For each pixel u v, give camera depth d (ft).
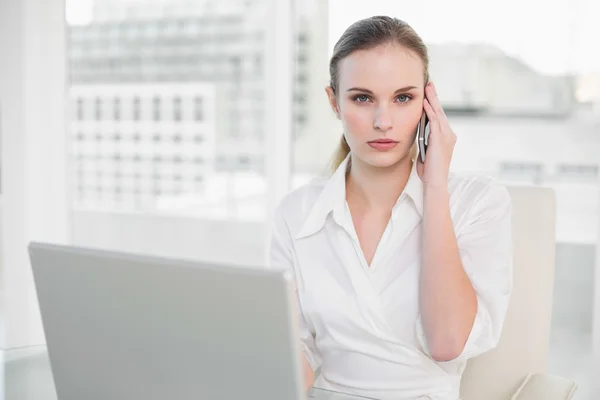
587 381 8.07
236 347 2.23
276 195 9.68
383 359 3.70
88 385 2.67
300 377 2.19
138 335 2.42
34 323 9.75
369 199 3.95
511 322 4.39
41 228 9.78
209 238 10.64
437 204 3.56
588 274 9.24
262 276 2.09
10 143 9.62
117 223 11.11
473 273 3.62
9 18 9.41
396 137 3.57
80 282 2.48
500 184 3.97
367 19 3.71
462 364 3.87
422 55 3.63
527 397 3.81
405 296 3.75
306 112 9.53
